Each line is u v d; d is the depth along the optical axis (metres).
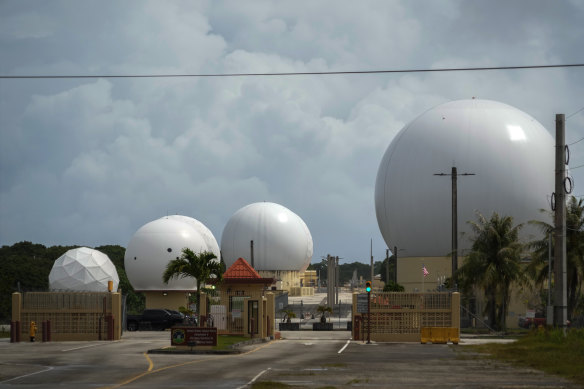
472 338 51.84
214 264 52.78
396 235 89.00
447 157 84.81
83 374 25.12
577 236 57.09
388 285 78.25
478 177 83.81
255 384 22.05
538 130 87.44
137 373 25.45
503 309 59.84
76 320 47.19
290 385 21.94
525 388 21.17
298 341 47.66
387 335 48.03
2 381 23.08
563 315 36.94
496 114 86.88
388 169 89.69
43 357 32.66
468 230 83.81
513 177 83.69
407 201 86.56
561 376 24.45
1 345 42.12
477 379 23.56
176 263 52.47
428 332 45.16
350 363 29.59
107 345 41.47
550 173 85.25
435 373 25.45
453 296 47.62
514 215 83.75
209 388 21.22
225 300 48.34
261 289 47.91
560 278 36.94
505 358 31.70
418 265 86.56
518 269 59.16
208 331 35.91
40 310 46.97
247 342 42.34
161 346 40.38
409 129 89.50
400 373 25.48
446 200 84.44
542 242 58.75
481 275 59.44
